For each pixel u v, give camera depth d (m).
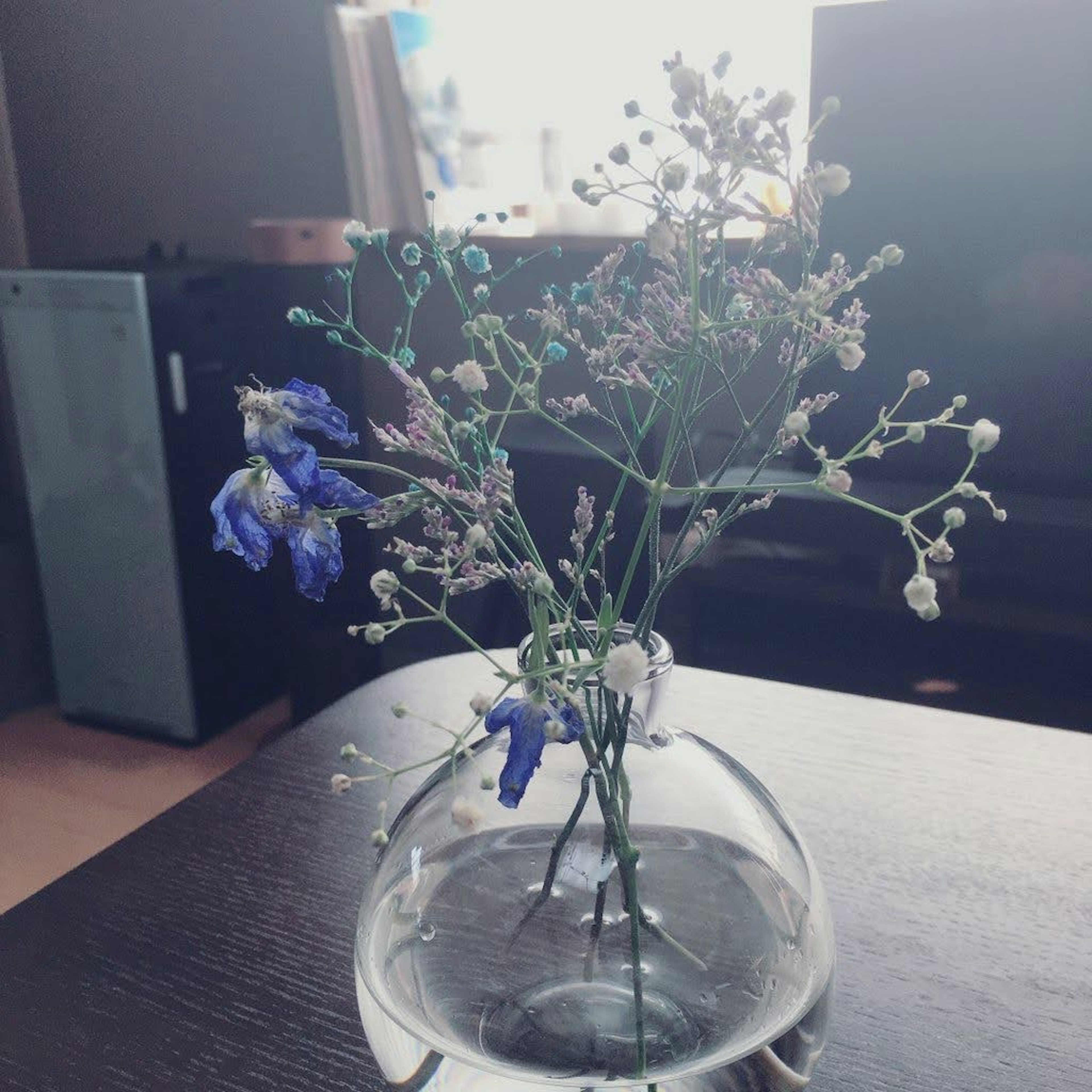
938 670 0.93
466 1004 0.22
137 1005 0.29
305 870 0.34
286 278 0.94
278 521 0.20
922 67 0.85
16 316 0.94
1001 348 0.88
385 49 0.98
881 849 0.34
